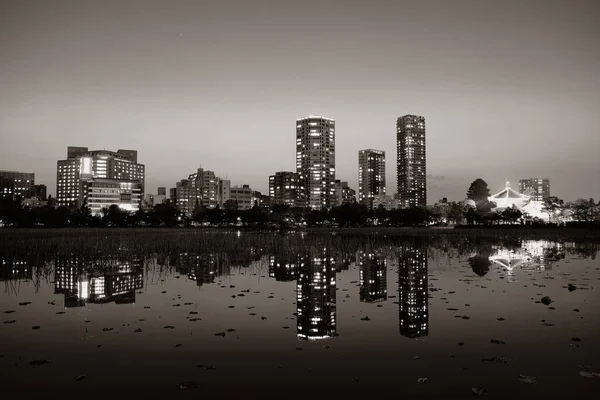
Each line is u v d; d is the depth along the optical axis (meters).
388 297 20.22
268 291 22.02
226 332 14.32
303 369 10.94
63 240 49.28
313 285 23.83
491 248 49.88
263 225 180.75
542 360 11.49
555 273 28.08
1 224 132.50
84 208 186.62
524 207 146.50
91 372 10.76
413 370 10.84
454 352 12.19
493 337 13.62
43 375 10.56
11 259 36.78
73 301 19.62
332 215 175.25
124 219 179.25
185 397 9.31
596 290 21.67
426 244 56.44
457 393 9.48
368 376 10.47
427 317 16.23
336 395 9.41
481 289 22.14
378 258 38.22
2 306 18.58
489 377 10.37
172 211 185.62
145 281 25.39
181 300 19.78
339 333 14.15
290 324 15.34
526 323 15.25
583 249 48.41
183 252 43.34
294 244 52.75
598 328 14.55
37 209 147.62
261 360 11.62
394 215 172.00
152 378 10.37
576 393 9.46
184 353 12.19
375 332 14.23
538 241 63.38
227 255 40.66
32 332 14.36
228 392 9.57
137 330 14.55
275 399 9.21
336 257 39.16
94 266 32.41
